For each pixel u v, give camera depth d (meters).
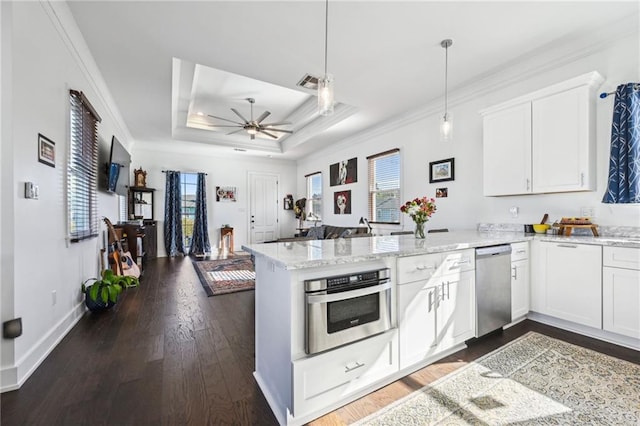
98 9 2.23
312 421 1.47
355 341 1.63
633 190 2.31
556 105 2.67
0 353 1.67
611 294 2.21
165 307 3.18
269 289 1.69
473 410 1.53
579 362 1.99
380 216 5.26
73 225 2.73
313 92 3.71
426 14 2.31
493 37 2.62
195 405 1.57
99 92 3.49
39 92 2.05
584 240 2.37
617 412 1.49
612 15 2.33
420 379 1.83
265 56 2.90
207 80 4.06
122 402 1.58
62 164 2.45
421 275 1.95
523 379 1.80
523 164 2.90
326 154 6.87
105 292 2.91
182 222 7.09
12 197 1.73
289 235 8.54
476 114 3.60
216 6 2.20
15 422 1.42
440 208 4.07
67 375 1.84
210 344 2.29
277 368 1.57
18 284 1.77
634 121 2.32
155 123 4.97
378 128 5.14
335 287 1.54
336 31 2.52
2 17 1.71
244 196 7.91
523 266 2.70
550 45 2.76
